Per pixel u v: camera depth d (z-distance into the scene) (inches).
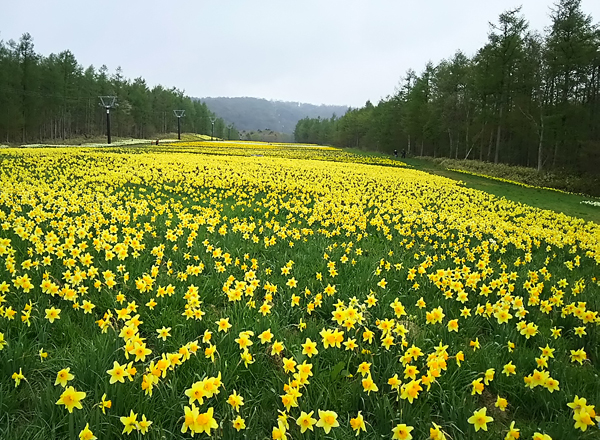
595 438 109.1
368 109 3649.1
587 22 1263.5
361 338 151.1
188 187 619.5
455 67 1871.3
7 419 98.2
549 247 352.8
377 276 225.6
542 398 122.8
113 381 100.1
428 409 114.6
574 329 170.1
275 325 154.3
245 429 100.8
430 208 562.6
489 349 154.6
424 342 148.2
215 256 216.4
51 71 2303.2
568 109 1294.3
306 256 260.8
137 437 95.1
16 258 212.2
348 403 116.7
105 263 214.4
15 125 1985.7
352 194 641.6
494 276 257.8
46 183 541.6
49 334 141.4
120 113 3080.7
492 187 987.3
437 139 2245.3
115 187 559.5
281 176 813.2
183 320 158.1
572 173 1328.7
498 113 1608.0
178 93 4859.7
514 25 1476.4
